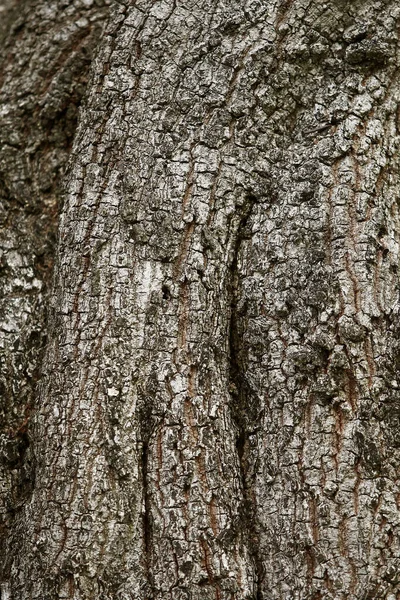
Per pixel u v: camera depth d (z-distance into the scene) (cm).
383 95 259
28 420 265
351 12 261
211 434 236
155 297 244
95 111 267
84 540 230
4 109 303
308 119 259
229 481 235
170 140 255
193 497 230
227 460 237
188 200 250
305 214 248
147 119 258
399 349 240
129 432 235
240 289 251
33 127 302
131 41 268
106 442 235
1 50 319
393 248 249
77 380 243
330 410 235
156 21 266
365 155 252
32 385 271
